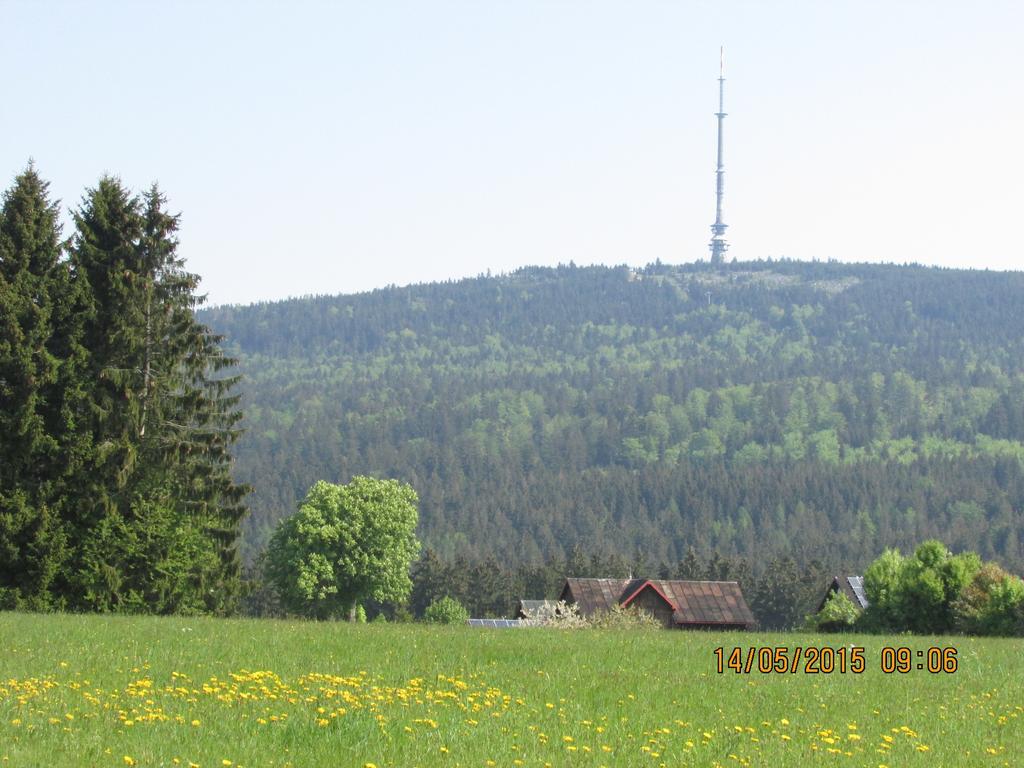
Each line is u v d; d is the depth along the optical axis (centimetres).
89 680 2369
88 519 5269
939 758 2017
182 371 5825
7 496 5078
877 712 2462
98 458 5194
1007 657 3619
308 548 9669
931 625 7625
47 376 5109
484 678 2652
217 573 5931
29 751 1736
